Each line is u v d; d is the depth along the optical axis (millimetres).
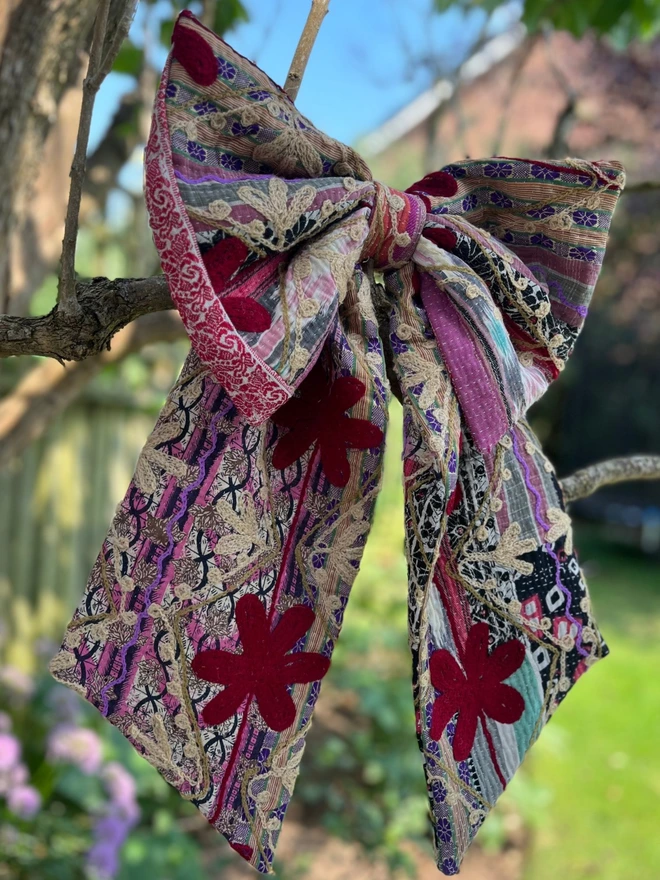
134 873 1463
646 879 1705
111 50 450
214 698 469
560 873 1729
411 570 489
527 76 3863
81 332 488
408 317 512
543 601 547
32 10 748
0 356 505
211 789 467
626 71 4047
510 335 546
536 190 531
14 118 761
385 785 1887
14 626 2010
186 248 406
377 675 2258
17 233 895
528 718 536
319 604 489
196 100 428
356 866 1699
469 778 513
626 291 4953
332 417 489
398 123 4184
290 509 486
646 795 2057
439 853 495
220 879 1610
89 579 461
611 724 2486
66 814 1595
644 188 942
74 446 2096
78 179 454
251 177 442
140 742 458
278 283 456
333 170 483
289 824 1831
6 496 1979
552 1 1302
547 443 5660
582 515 5797
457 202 535
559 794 2057
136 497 465
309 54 506
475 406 502
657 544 5066
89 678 455
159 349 2207
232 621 473
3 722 1418
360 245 476
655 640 3309
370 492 493
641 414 5434
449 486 476
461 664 523
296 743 484
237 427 477
